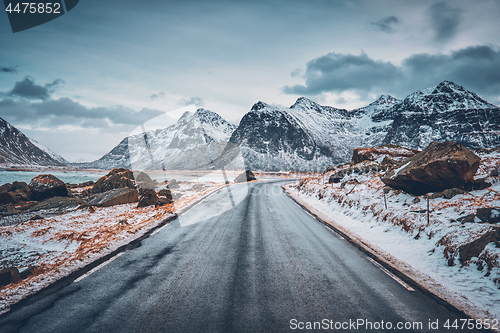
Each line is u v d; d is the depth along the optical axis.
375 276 4.42
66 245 6.44
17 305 3.21
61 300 3.34
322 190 16.72
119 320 2.89
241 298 3.45
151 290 3.64
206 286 3.80
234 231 7.40
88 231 7.50
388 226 8.02
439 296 3.73
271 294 3.60
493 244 4.77
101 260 4.88
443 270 4.77
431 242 6.15
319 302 3.42
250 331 2.72
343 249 6.01
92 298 3.39
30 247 6.30
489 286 4.02
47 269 4.70
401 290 3.89
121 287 3.73
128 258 5.00
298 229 8.02
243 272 4.39
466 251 4.98
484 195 8.41
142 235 6.80
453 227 6.13
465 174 8.91
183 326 2.79
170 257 5.09
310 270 4.58
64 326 2.77
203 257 5.11
